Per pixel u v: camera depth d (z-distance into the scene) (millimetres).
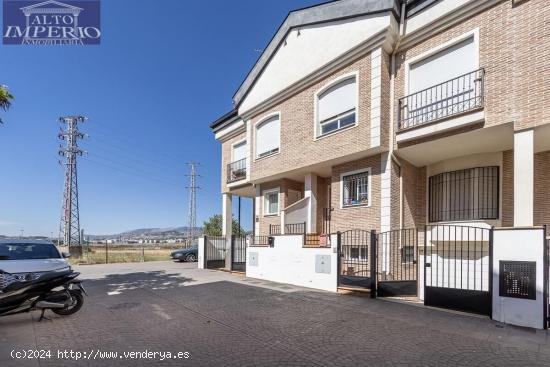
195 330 5840
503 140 8914
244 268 14180
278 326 6031
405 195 10688
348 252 11203
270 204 15602
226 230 18750
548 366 4312
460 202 10320
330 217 12195
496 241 6492
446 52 9328
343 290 9078
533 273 6000
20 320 6582
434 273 8070
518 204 7441
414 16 9867
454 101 9031
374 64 10297
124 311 7309
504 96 7914
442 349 4875
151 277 13250
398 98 10164
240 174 16891
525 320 5984
